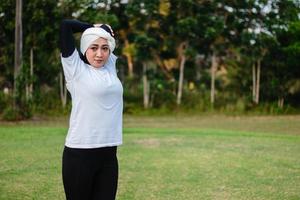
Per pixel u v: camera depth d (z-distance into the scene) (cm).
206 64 2569
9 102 2045
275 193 675
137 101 2456
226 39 2444
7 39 2208
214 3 2358
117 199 632
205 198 642
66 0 2150
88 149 373
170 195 656
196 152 1038
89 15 2186
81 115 373
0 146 1094
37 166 855
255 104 2416
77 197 382
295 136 1390
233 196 655
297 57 2375
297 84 2433
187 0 2306
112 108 378
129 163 897
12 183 719
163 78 2448
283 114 2353
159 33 2420
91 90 370
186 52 2328
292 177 787
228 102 2425
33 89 2166
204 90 2512
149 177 773
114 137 380
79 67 375
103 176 382
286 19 2369
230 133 1413
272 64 2423
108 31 390
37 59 2198
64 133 1352
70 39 376
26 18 2120
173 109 2378
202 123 1905
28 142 1163
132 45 2377
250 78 2466
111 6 2344
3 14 2144
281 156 1002
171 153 1020
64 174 381
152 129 1516
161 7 2345
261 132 1551
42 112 2141
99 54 376
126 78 2528
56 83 2322
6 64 2211
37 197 636
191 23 2280
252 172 825
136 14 2316
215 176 787
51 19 2169
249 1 2331
